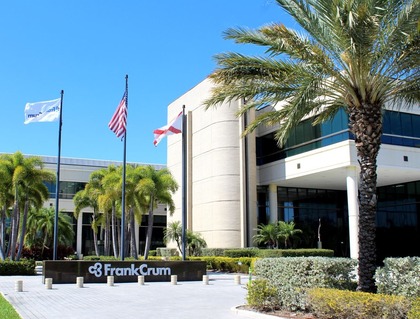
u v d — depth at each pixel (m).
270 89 14.52
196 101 44.28
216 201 39.38
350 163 31.75
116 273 25.58
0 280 27.06
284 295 12.87
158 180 38.44
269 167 40.25
